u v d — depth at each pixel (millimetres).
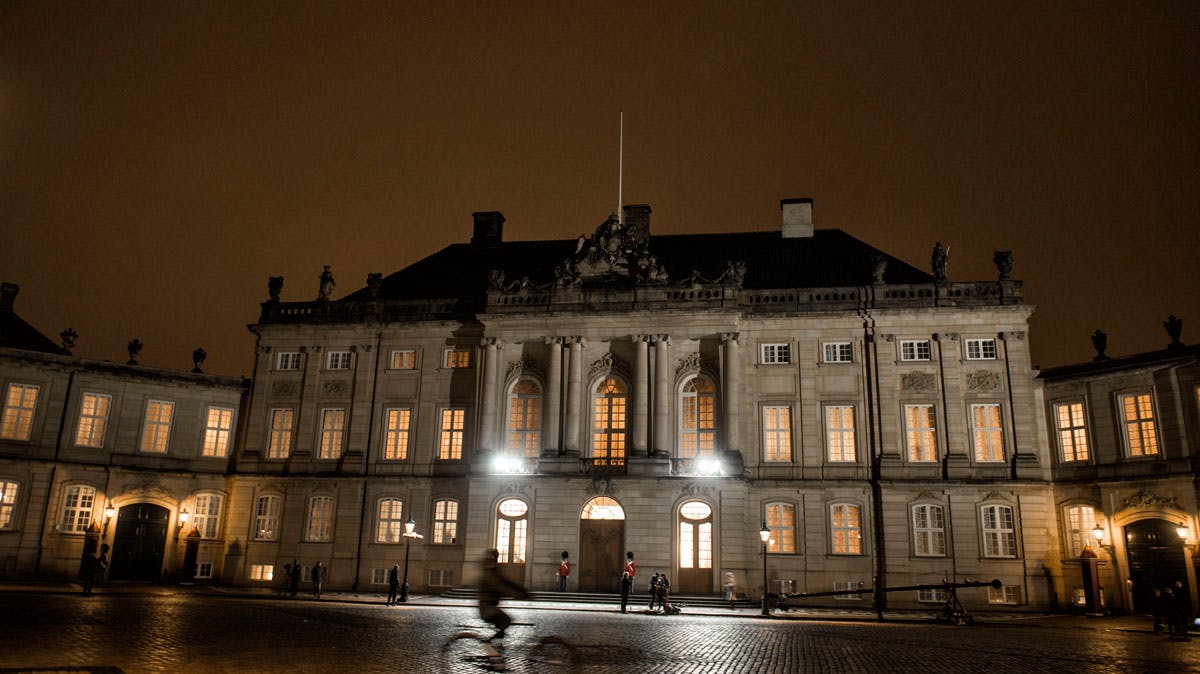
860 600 46594
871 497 47938
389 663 19859
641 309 50875
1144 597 41719
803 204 59250
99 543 49938
